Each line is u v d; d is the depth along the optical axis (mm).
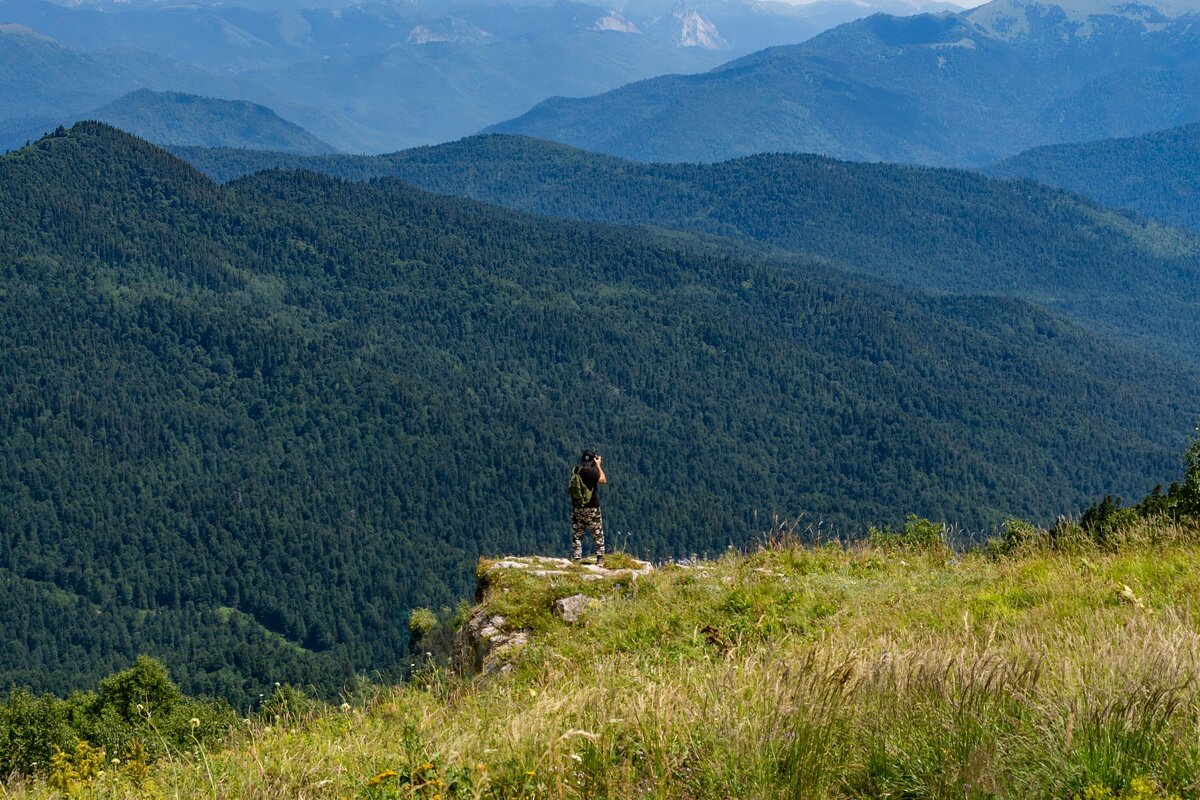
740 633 9172
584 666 8898
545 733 5734
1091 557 10719
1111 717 4629
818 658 6367
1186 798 4137
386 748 6555
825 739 4832
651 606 10516
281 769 6129
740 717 5254
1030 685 5203
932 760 4609
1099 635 6488
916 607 9281
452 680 9555
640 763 5289
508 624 11070
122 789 6539
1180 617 7223
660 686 6367
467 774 5297
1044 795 4324
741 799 4633
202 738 7871
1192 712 4738
